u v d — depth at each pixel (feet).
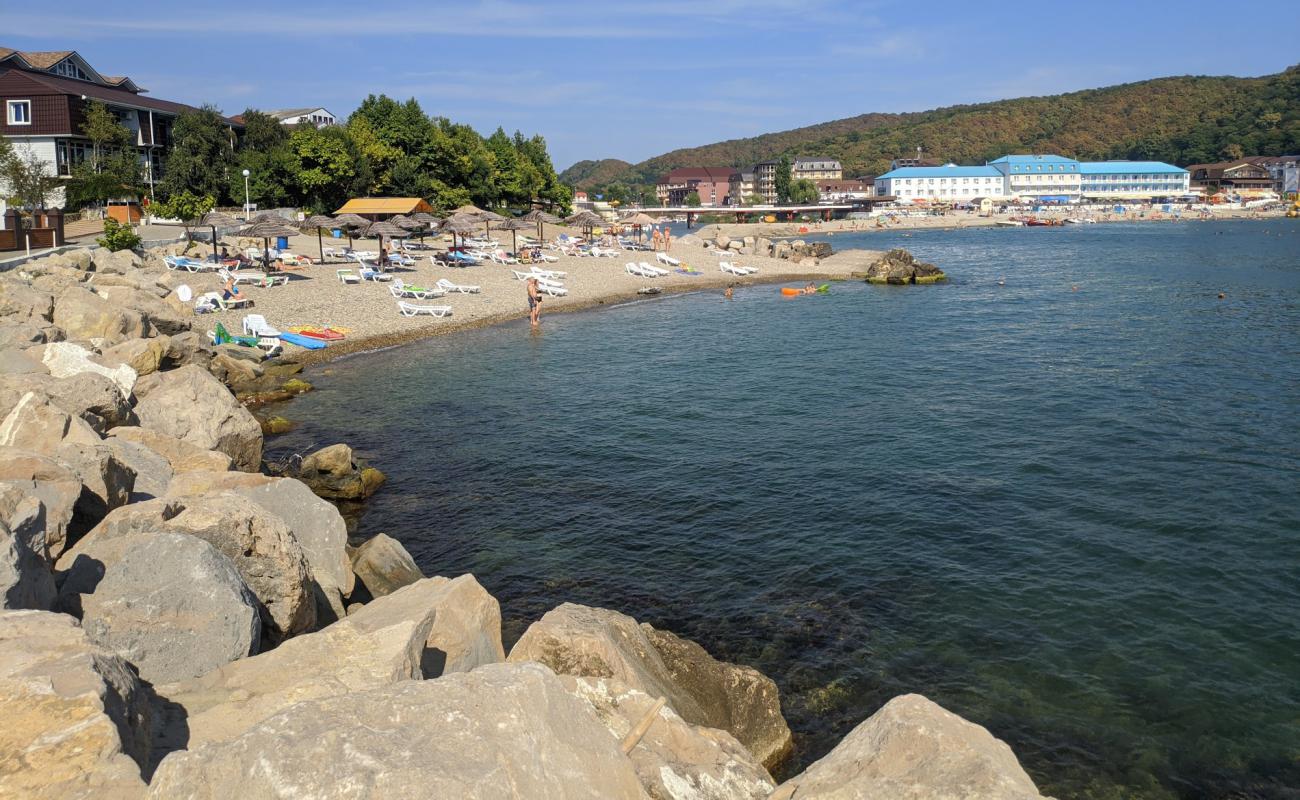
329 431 88.43
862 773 23.13
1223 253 306.76
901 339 141.38
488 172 347.36
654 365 121.90
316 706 19.45
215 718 26.14
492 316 159.94
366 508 67.82
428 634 32.99
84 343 89.15
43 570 30.66
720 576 55.77
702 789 27.32
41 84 230.27
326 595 42.63
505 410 97.14
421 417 93.97
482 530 63.36
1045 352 126.93
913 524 63.72
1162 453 78.54
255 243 208.95
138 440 58.49
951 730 23.79
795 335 146.72
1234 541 59.77
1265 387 101.30
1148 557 57.62
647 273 224.12
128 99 270.67
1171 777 36.86
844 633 48.57
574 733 21.38
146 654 29.32
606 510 67.21
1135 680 43.73
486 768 18.13
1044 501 67.77
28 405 47.52
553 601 52.24
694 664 38.73
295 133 285.43
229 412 71.97
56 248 157.89
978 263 286.46
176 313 118.01
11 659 22.85
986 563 57.16
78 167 228.84
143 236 194.80
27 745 20.13
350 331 137.08
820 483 72.84
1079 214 643.86
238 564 35.17
